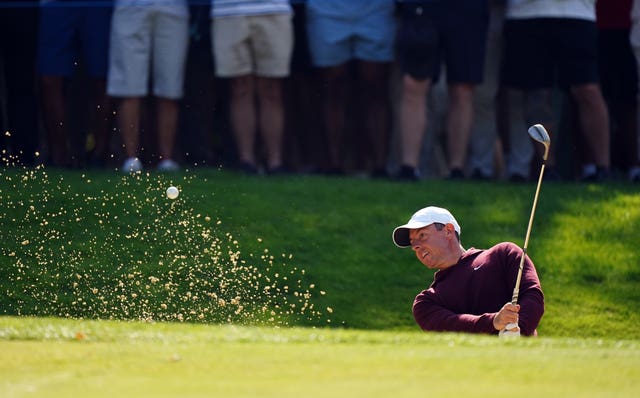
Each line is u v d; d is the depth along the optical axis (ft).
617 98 121.49
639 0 118.11
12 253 90.94
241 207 102.94
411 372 45.32
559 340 54.95
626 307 92.12
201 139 120.06
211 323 82.89
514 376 44.80
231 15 114.21
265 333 55.57
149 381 43.65
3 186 102.06
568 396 41.73
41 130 123.13
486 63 119.24
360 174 121.08
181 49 115.85
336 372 45.27
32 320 60.75
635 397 41.70
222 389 42.11
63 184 104.27
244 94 115.75
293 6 118.32
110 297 86.28
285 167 120.37
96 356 48.62
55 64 116.67
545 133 66.03
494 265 65.72
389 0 116.78
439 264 67.26
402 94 115.55
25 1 118.32
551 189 112.78
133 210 99.14
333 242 99.50
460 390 42.09
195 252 93.40
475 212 105.91
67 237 93.97
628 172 122.11
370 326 88.33
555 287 94.63
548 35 115.24
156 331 56.75
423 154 122.31
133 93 114.83
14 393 41.78
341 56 116.47
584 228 103.30
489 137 119.65
